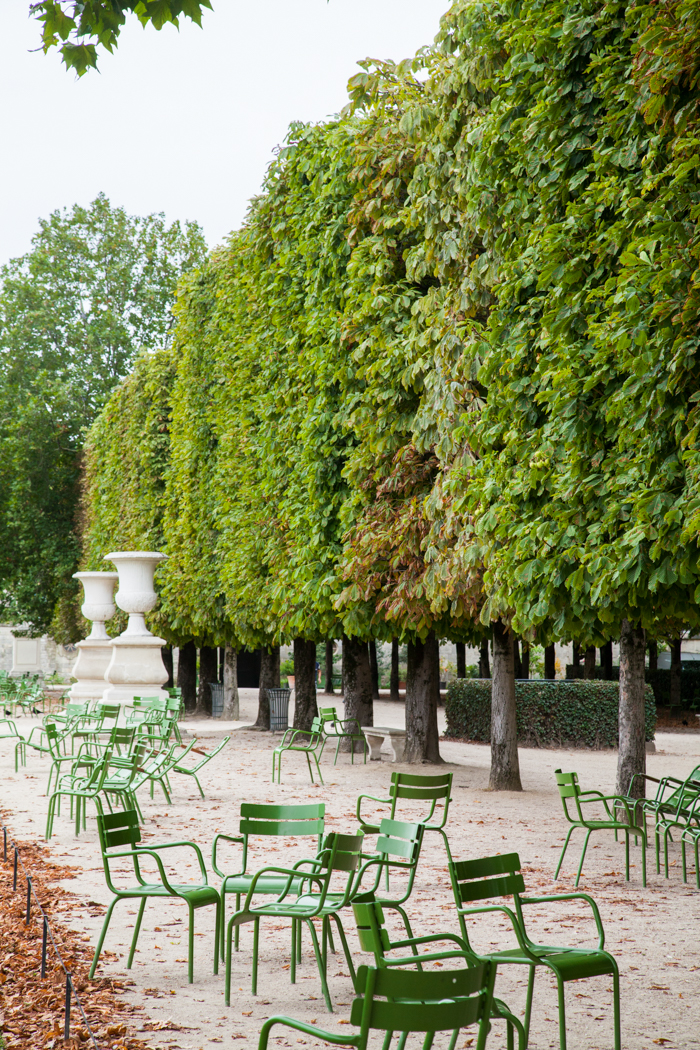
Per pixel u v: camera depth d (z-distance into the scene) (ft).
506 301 33.12
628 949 22.38
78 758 40.70
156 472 95.91
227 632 81.05
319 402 52.60
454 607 42.09
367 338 47.70
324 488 52.85
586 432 27.91
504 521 31.50
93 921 24.56
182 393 85.35
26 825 38.70
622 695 37.91
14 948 21.77
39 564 135.03
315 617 54.34
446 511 41.14
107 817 20.58
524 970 21.30
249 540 64.90
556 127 30.53
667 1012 18.25
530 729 74.28
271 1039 16.56
